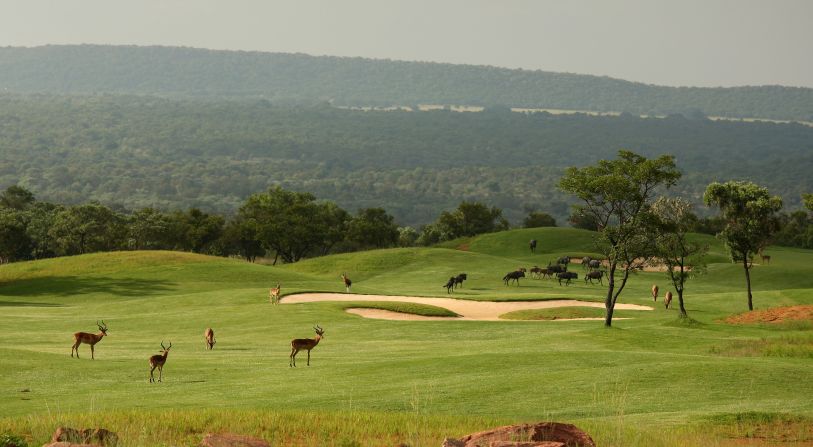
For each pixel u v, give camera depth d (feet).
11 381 165.58
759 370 161.58
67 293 403.95
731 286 504.43
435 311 317.22
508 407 141.18
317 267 565.94
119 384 165.58
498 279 506.07
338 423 121.29
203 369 183.93
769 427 124.98
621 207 273.33
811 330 245.45
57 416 125.18
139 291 407.85
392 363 183.11
